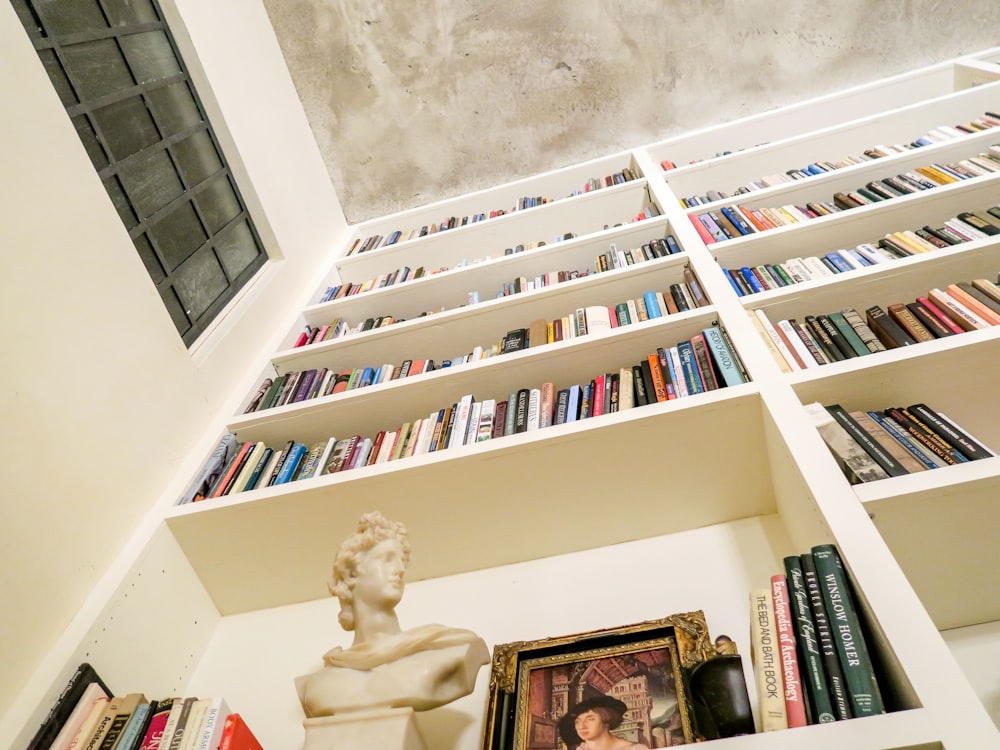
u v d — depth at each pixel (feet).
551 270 11.64
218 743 6.17
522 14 14.17
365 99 14.97
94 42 9.77
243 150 12.32
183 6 11.48
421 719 6.69
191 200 11.06
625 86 14.52
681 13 13.93
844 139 12.17
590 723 5.93
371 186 15.66
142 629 7.58
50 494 7.17
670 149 14.19
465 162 15.33
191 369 9.58
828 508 5.99
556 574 7.98
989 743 4.39
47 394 7.41
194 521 8.21
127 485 8.11
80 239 8.26
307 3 14.33
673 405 7.43
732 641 6.10
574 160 15.15
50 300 7.71
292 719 7.17
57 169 8.14
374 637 5.70
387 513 8.07
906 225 9.43
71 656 6.66
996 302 7.38
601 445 7.58
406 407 9.40
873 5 13.58
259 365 10.85
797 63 14.14
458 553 8.27
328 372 10.73
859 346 7.64
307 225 14.02
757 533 7.72
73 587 7.16
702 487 7.82
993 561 6.10
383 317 12.05
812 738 4.75
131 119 10.16
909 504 5.85
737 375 7.70
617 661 6.34
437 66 14.65
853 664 5.15
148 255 9.85
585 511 7.98
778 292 8.52
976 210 9.18
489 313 10.36
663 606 7.17
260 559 8.44
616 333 8.73
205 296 10.82
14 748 6.00
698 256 9.77
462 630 5.76
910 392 7.20
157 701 6.52
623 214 12.97
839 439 6.56
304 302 12.75
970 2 13.34
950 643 6.38
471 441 8.15
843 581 5.59
